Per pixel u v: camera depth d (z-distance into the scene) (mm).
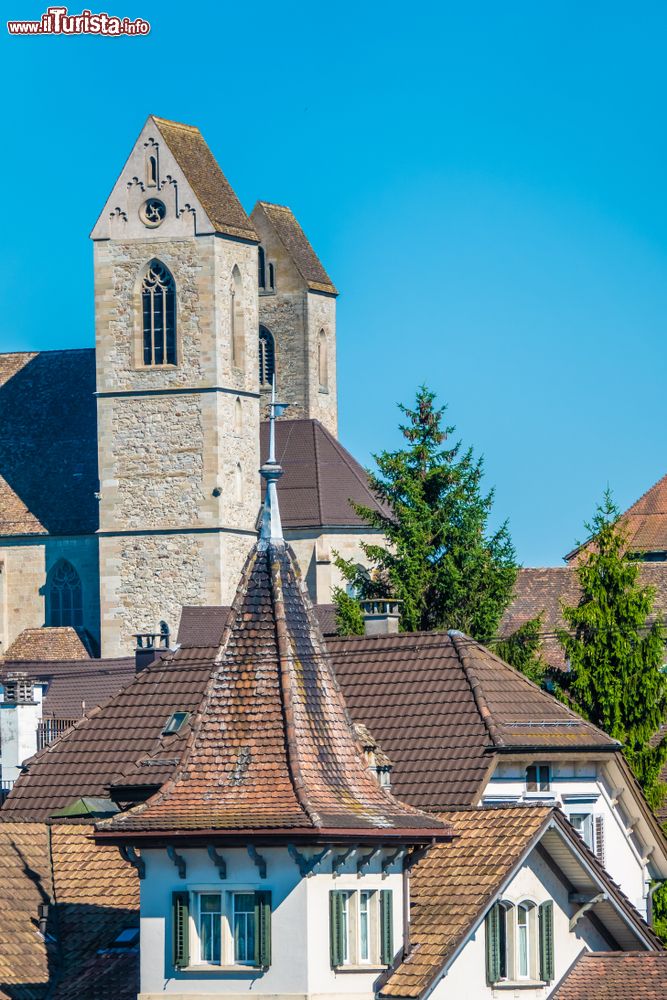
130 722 90875
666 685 116250
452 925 70188
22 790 89312
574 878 74438
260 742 68562
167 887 68375
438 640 92188
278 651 69750
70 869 77875
